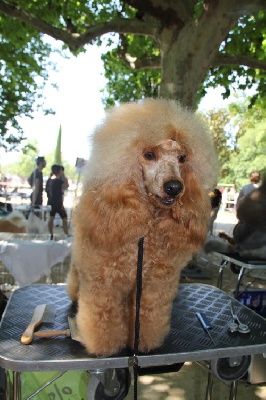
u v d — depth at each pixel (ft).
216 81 22.77
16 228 13.94
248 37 19.45
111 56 25.71
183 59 14.05
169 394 9.06
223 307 6.64
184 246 4.70
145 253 4.56
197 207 4.74
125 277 4.53
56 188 22.89
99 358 4.42
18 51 26.05
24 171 103.14
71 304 6.35
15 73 28.12
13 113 37.58
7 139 44.21
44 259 11.21
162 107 4.73
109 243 4.28
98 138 4.56
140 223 4.31
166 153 4.39
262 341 5.20
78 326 4.78
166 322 4.89
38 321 5.35
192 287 7.77
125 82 36.11
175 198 4.27
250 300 10.43
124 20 15.52
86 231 4.37
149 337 4.73
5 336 5.07
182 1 13.70
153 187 4.27
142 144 4.42
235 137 71.20
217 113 60.29
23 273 11.06
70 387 5.79
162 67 14.73
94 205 4.32
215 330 5.57
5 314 5.87
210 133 5.14
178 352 4.72
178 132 4.53
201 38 13.87
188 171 4.75
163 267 4.65
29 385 5.73
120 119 4.57
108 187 4.31
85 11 20.13
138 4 13.65
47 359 4.36
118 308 4.63
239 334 5.42
